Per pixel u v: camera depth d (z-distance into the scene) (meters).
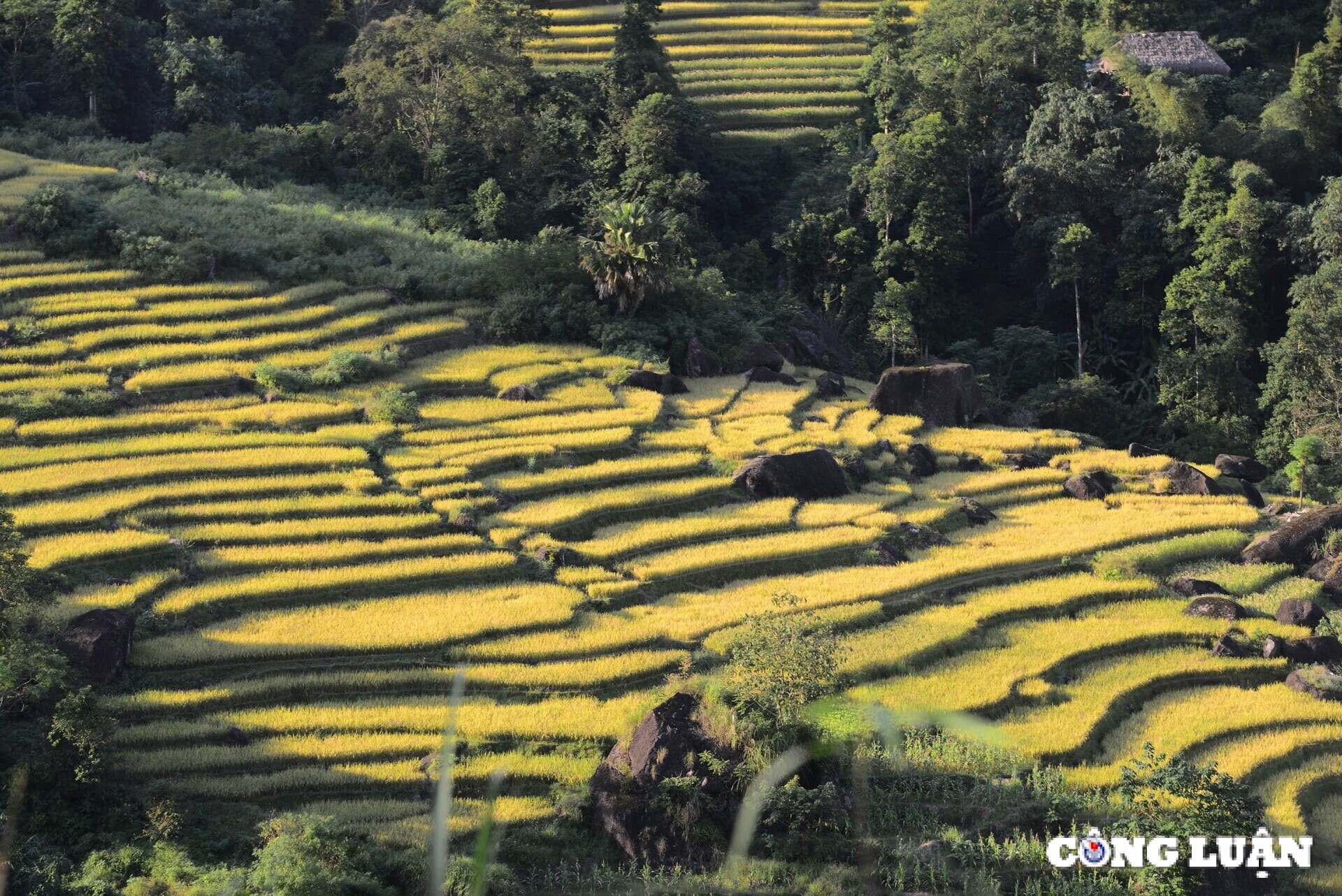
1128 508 56.59
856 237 84.06
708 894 30.55
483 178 84.56
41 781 32.00
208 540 45.34
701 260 83.31
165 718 35.97
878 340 79.88
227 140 83.56
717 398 64.81
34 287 61.66
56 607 39.47
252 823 32.19
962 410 66.44
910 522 52.09
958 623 44.03
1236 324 75.62
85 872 29.34
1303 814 35.22
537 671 39.34
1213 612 46.12
